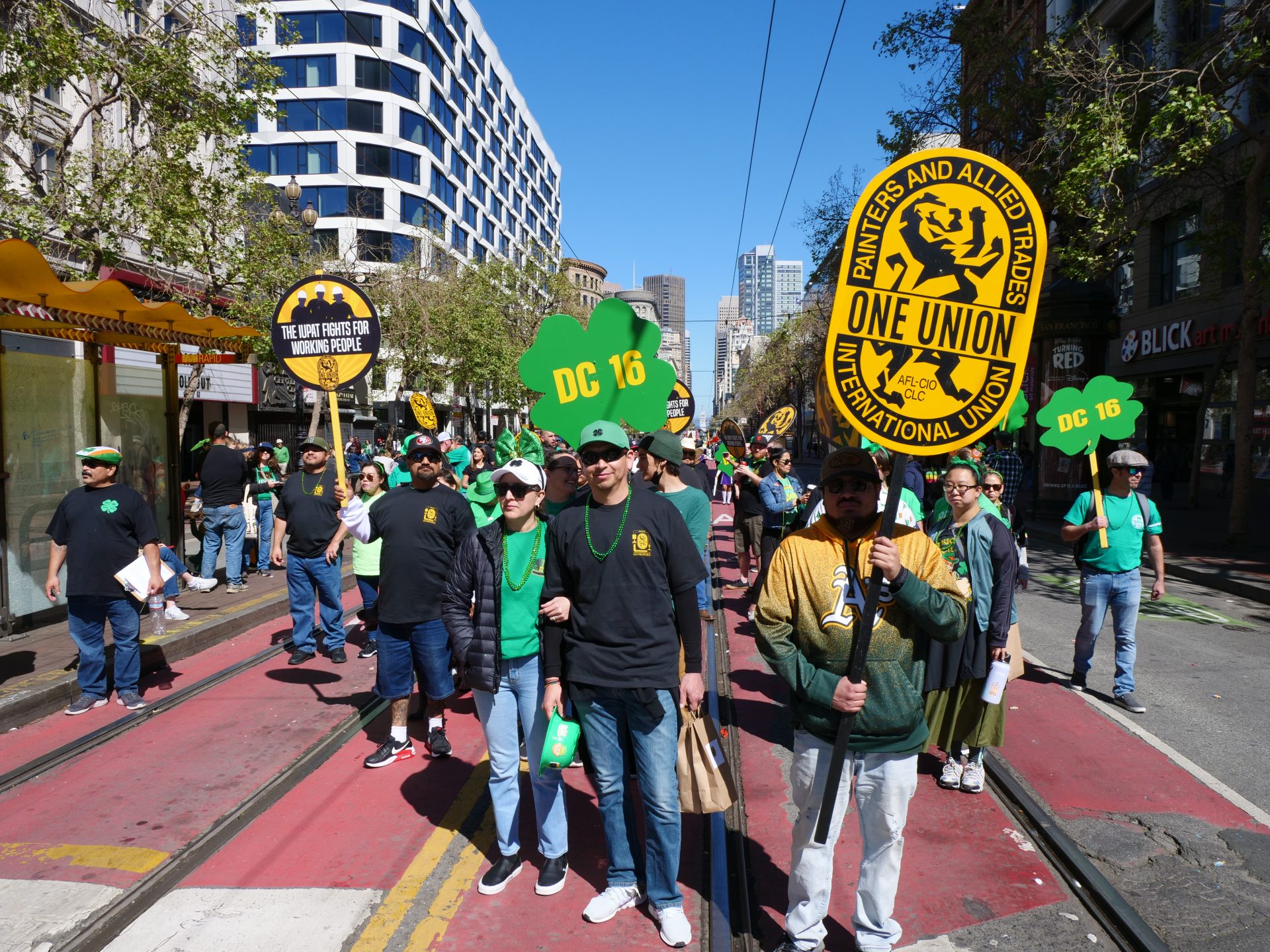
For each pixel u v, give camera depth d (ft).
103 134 39.40
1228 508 64.08
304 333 17.60
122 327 26.30
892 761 8.93
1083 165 41.42
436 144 171.32
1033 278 8.68
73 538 18.34
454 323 86.02
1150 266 78.43
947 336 8.75
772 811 13.82
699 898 11.30
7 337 30.60
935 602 8.41
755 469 32.60
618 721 10.43
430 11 170.30
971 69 60.29
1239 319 65.21
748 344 348.79
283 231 44.93
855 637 8.67
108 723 17.95
